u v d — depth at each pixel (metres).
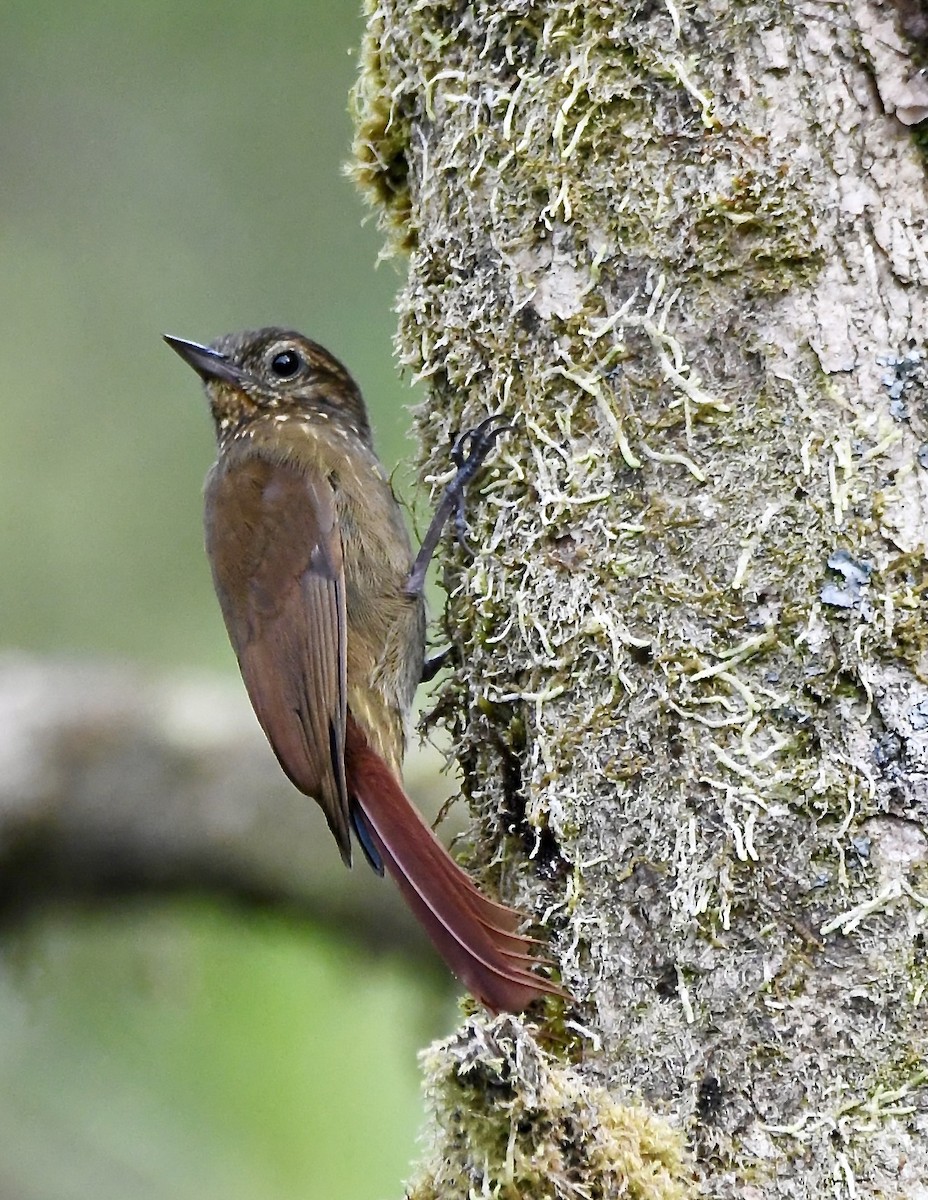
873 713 5.61
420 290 6.84
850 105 5.75
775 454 5.79
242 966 12.66
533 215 6.27
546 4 6.19
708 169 5.88
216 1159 12.01
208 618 13.13
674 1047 5.76
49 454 13.12
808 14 5.78
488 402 6.53
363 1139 12.04
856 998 5.55
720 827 5.76
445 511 6.63
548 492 6.22
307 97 13.44
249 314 13.17
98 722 12.36
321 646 7.96
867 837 5.58
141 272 13.27
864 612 5.64
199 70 13.50
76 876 12.41
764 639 5.74
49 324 13.22
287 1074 12.29
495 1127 5.49
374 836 7.09
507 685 6.45
